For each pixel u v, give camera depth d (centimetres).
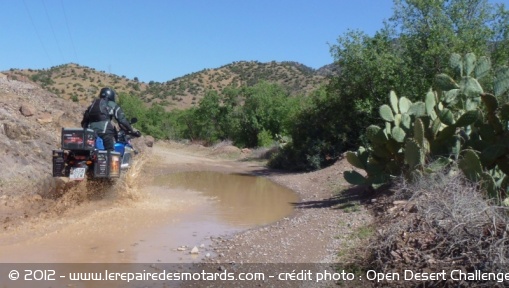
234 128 3816
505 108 842
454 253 608
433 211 665
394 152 1086
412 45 1795
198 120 4322
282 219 1053
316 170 1970
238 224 1000
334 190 1377
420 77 1764
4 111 1477
